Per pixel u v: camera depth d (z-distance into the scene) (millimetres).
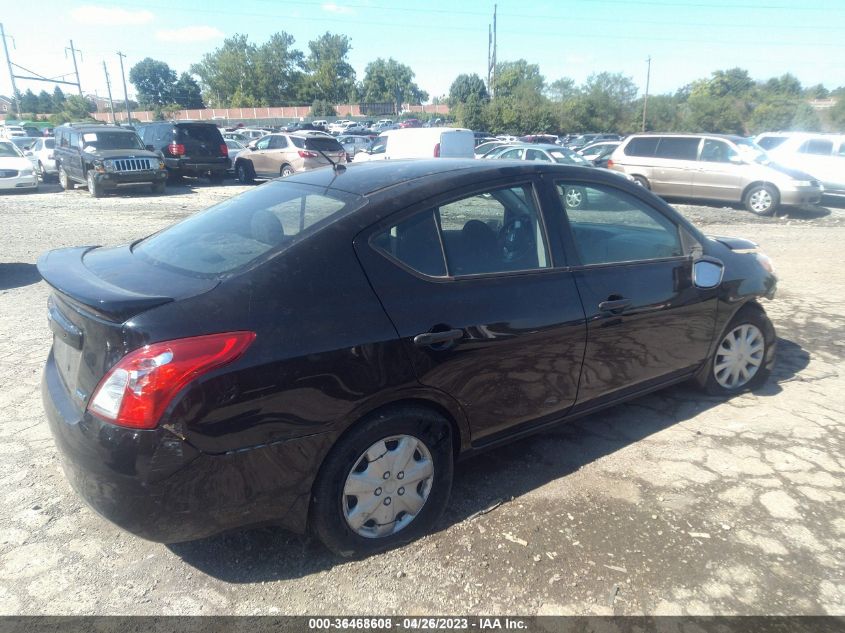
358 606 2459
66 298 2455
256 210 3059
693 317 3844
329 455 2512
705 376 4207
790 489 3270
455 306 2775
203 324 2232
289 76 98250
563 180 3396
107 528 2902
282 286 2416
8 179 17219
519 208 3186
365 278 2588
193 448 2180
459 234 2943
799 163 16906
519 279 3053
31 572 2609
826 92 79875
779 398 4387
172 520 2244
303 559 2723
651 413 4145
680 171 15438
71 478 2348
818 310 6586
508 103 52594
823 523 2998
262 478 2342
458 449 3023
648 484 3311
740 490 3258
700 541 2859
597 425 3980
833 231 12250
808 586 2594
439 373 2709
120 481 2160
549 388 3197
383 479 2674
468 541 2844
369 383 2500
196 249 2795
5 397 4227
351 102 105250
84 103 75438
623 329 3441
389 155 17141
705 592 2549
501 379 2969
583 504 3129
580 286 3256
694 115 58562
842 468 3473
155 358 2139
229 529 2393
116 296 2268
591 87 58781
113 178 16281
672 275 3703
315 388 2377
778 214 14875
